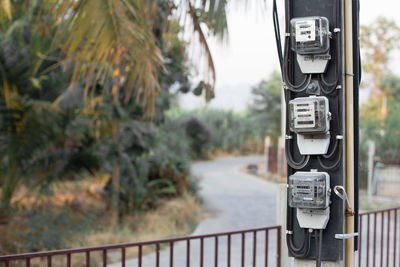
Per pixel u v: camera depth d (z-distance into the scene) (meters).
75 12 4.12
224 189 18.08
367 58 28.11
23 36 7.29
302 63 3.26
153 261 7.65
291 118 3.22
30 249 7.22
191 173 14.75
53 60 7.60
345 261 3.31
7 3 6.65
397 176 17.16
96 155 9.27
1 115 7.86
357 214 3.38
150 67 4.48
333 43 3.24
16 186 8.89
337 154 3.23
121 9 4.17
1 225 7.86
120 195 11.07
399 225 11.04
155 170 13.16
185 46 4.50
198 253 8.30
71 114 8.50
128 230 9.43
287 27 3.33
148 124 9.63
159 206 12.01
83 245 7.88
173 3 4.68
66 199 9.71
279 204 4.23
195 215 11.89
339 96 3.22
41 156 8.58
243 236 3.92
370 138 19.66
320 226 3.23
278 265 4.21
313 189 3.15
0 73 7.56
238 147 40.69
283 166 22.91
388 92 29.14
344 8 3.29
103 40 4.20
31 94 8.05
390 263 7.51
